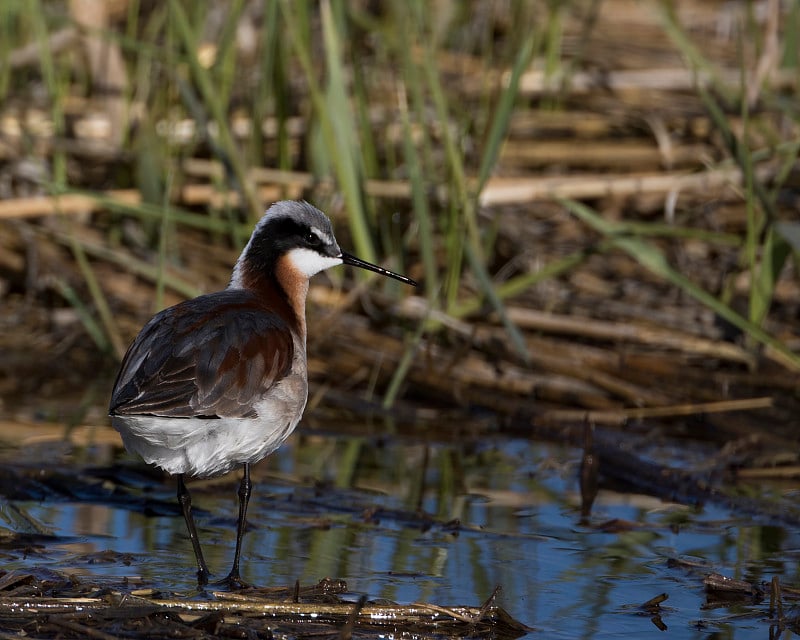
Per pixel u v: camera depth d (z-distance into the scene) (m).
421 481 10.75
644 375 12.67
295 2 14.04
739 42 12.70
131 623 7.52
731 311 12.27
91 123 16.11
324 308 13.66
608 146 16.27
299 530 9.60
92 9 16.00
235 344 8.61
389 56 16.36
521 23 16.77
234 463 8.75
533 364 12.90
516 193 14.12
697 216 15.20
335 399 12.56
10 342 13.58
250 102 15.88
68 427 11.67
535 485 10.77
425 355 12.88
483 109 15.20
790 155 13.22
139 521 9.69
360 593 8.36
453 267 12.81
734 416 12.08
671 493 10.65
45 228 14.43
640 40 19.22
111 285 13.99
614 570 8.95
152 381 8.25
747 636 7.88
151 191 14.07
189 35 13.35
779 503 10.24
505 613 7.93
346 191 12.96
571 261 12.91
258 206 13.33
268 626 7.59
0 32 16.52
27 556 8.80
